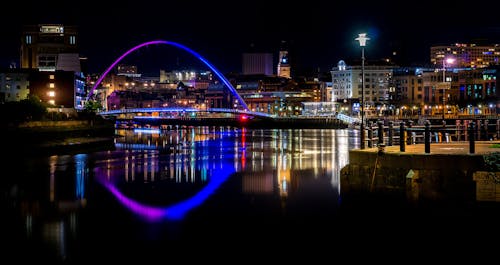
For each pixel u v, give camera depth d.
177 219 35.06
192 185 50.12
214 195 43.94
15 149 98.69
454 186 30.17
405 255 25.88
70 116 159.25
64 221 35.03
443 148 36.38
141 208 39.03
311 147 105.81
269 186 48.34
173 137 159.38
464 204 29.89
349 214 34.06
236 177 55.56
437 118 163.62
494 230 29.14
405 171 31.73
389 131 39.03
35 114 136.38
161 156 86.00
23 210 38.69
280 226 32.44
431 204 30.64
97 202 41.53
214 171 61.84
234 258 26.59
